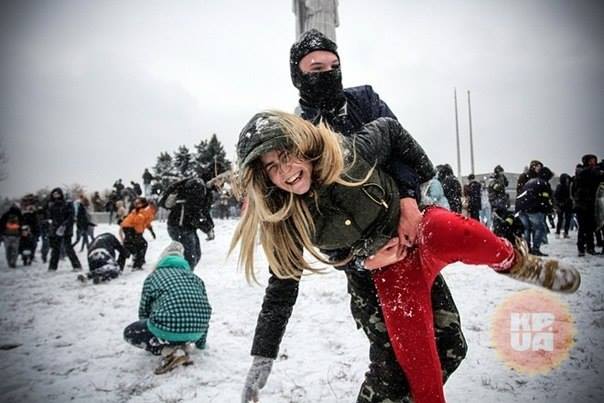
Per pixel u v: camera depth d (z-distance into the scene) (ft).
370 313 8.17
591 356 13.73
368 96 9.20
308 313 19.75
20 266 45.37
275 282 8.54
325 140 6.72
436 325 8.07
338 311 19.80
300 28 28.40
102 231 72.54
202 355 15.61
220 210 104.63
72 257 39.50
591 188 31.63
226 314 20.88
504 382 12.34
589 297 20.57
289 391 12.54
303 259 7.84
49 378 14.57
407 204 7.51
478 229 7.00
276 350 8.48
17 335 19.40
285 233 7.54
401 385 7.74
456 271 28.12
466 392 11.87
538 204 32.32
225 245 48.62
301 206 7.09
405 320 7.29
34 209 47.09
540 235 32.50
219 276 29.99
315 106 8.81
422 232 7.20
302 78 8.68
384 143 7.59
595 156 31.81
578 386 11.92
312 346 15.87
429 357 7.22
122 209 58.03
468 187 44.37
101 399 12.84
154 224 85.51
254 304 22.40
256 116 6.86
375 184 7.07
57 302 25.62
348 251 7.59
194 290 14.98
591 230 32.09
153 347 14.71
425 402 7.20
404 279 7.43
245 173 6.91
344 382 12.95
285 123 6.53
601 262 29.48
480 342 15.37
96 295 27.07
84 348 17.43
